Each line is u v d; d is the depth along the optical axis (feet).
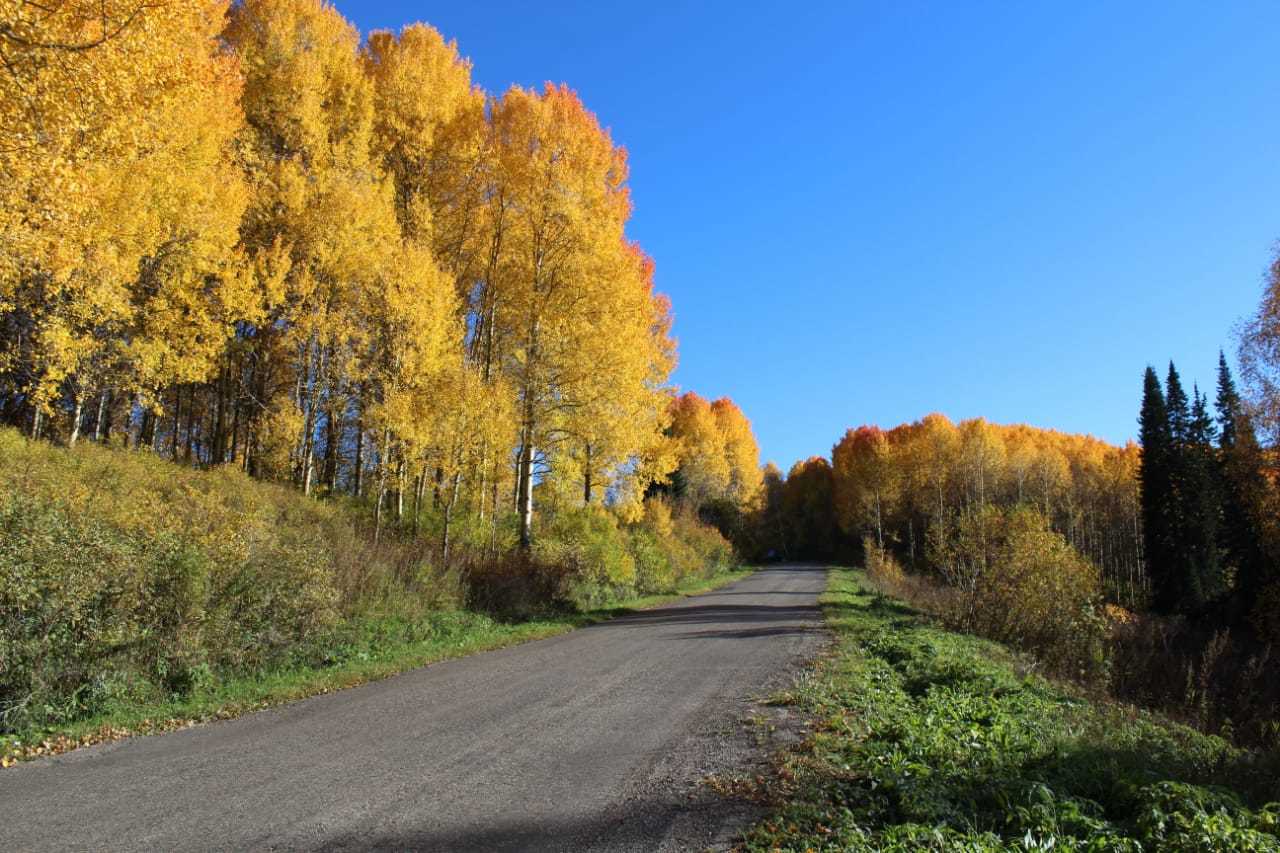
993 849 12.07
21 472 34.76
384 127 74.13
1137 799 14.56
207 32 55.42
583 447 67.21
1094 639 46.55
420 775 17.72
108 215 44.78
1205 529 127.24
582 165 65.36
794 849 12.95
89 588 24.75
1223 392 137.80
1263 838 12.27
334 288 64.75
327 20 71.67
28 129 23.90
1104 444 257.14
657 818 14.79
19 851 13.19
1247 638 82.43
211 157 54.13
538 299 64.39
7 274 31.89
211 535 31.22
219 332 58.39
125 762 19.06
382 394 58.70
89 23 24.27
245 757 19.40
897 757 17.48
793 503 272.51
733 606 69.51
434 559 53.52
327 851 13.19
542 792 16.43
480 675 32.01
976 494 191.52
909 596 76.23
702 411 186.39
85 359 50.44
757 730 21.72
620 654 37.99
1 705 22.16
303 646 33.42
